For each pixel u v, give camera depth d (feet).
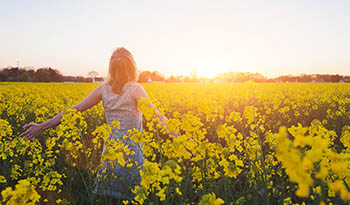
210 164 7.33
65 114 7.88
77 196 8.70
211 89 70.69
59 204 7.39
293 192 7.93
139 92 9.41
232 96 43.06
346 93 55.47
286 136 3.57
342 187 4.72
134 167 8.68
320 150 3.17
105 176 7.78
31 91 55.01
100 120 22.09
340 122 21.33
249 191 8.09
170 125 7.22
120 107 9.36
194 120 7.45
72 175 9.09
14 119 20.56
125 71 9.37
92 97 10.25
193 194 8.28
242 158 9.71
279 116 24.47
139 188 5.72
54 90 67.00
